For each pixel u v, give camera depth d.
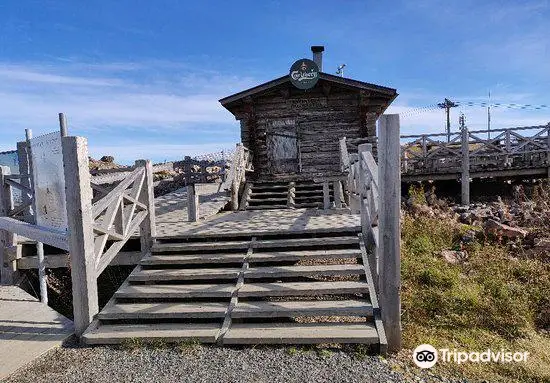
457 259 7.00
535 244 7.27
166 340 4.57
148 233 6.60
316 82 13.43
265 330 4.59
